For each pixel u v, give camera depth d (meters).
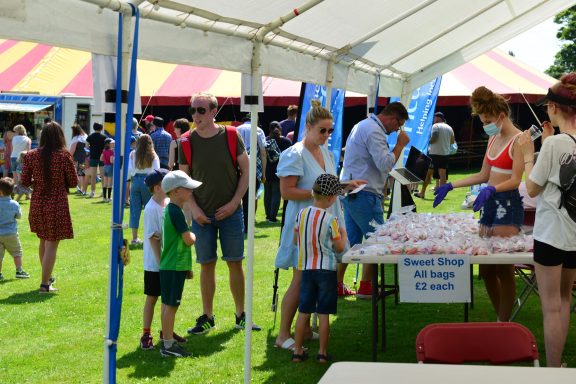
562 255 4.21
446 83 21.44
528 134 5.00
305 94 6.28
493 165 5.19
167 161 12.81
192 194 5.85
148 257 5.54
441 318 6.53
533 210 6.77
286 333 5.61
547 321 4.26
